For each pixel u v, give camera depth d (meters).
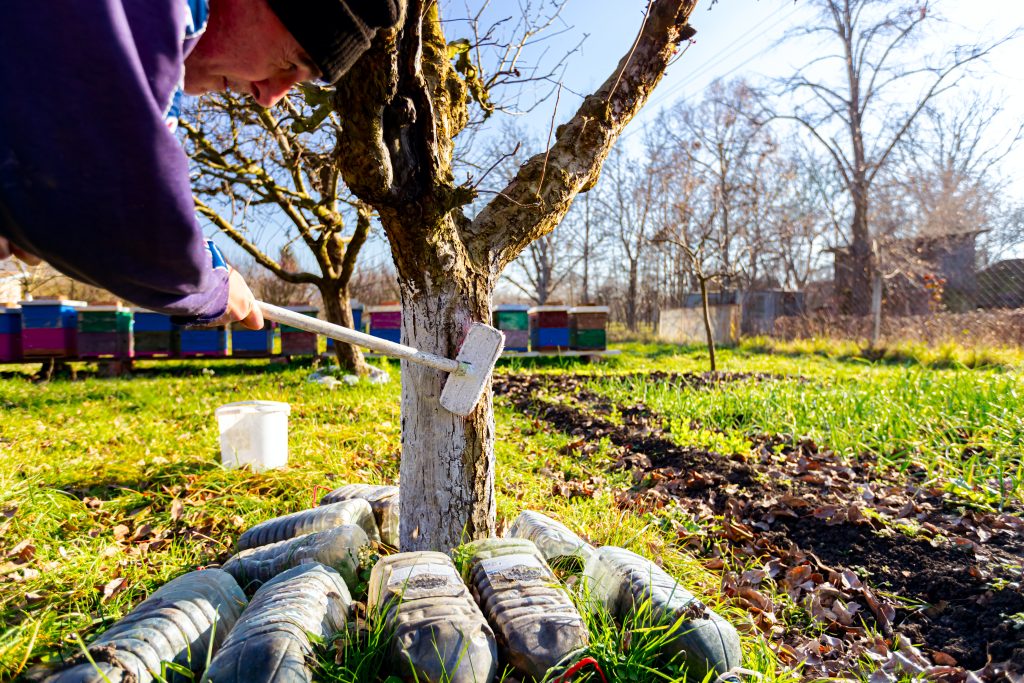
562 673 1.99
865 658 2.68
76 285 24.33
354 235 9.12
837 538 3.69
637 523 3.70
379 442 5.52
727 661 2.12
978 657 2.61
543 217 2.86
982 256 20.58
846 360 14.12
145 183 0.95
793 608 3.06
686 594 2.32
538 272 30.62
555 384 9.50
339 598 2.26
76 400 8.28
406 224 2.48
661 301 34.53
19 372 12.77
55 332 11.50
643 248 31.48
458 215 2.80
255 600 2.16
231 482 4.21
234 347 12.24
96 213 0.95
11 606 2.78
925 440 5.07
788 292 25.72
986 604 2.85
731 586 3.22
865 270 20.50
